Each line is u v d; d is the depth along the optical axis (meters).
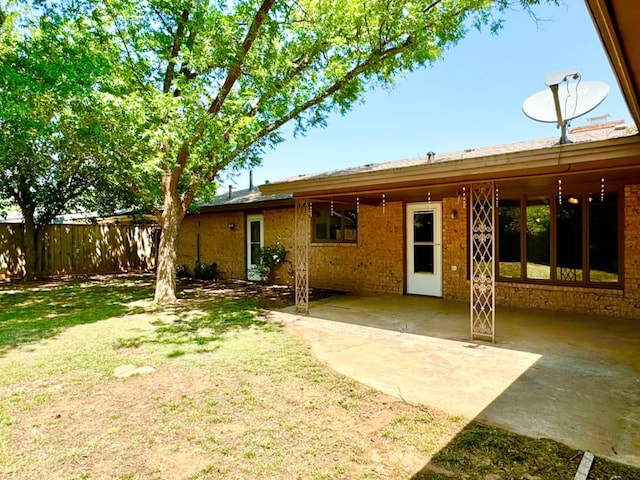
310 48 8.05
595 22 2.21
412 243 9.06
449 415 3.10
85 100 6.22
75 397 3.46
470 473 2.33
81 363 4.37
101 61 6.55
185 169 8.02
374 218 9.56
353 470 2.38
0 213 14.37
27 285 11.34
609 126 7.63
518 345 5.00
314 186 6.44
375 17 7.15
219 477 2.31
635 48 2.39
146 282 12.08
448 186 6.01
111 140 6.94
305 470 2.38
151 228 16.27
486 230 5.35
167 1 6.99
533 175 4.90
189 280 12.89
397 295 9.12
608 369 4.09
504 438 2.73
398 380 3.86
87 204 14.77
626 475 2.28
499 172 4.72
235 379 3.90
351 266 10.00
